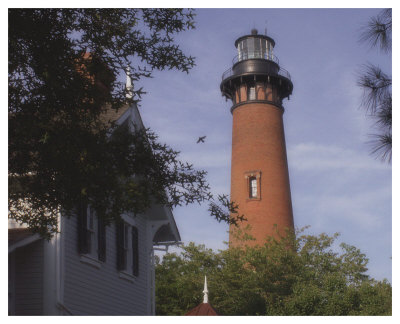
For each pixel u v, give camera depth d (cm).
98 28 1279
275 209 4178
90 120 1220
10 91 1127
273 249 3612
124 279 1978
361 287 2880
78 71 1209
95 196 1152
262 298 3234
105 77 1238
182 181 1257
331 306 2748
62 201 1198
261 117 4384
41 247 1540
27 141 1101
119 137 1211
